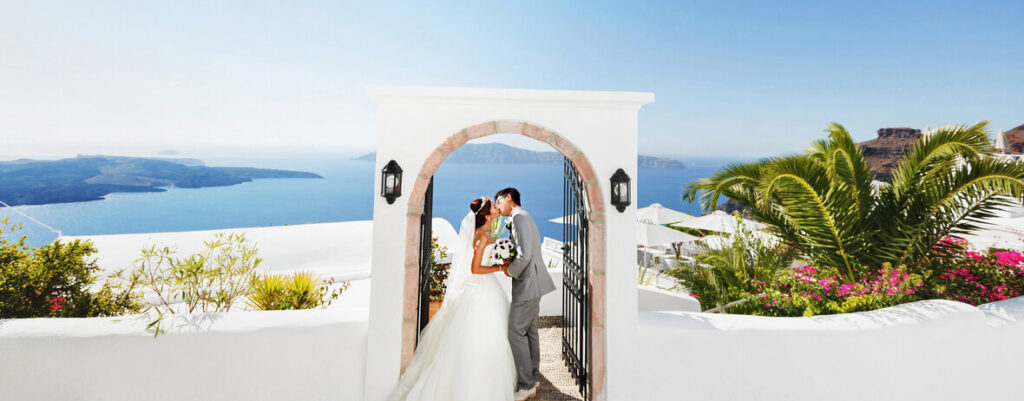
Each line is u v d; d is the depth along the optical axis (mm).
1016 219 8422
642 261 11469
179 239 7094
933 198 4734
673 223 10414
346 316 2943
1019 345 3189
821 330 2959
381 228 2799
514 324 3029
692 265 6875
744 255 6285
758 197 5605
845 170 5332
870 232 5086
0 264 3568
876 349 2959
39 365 2561
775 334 2939
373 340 2795
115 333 2641
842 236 4988
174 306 4215
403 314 2820
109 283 3988
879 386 2959
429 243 3590
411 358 2834
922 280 4160
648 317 3018
